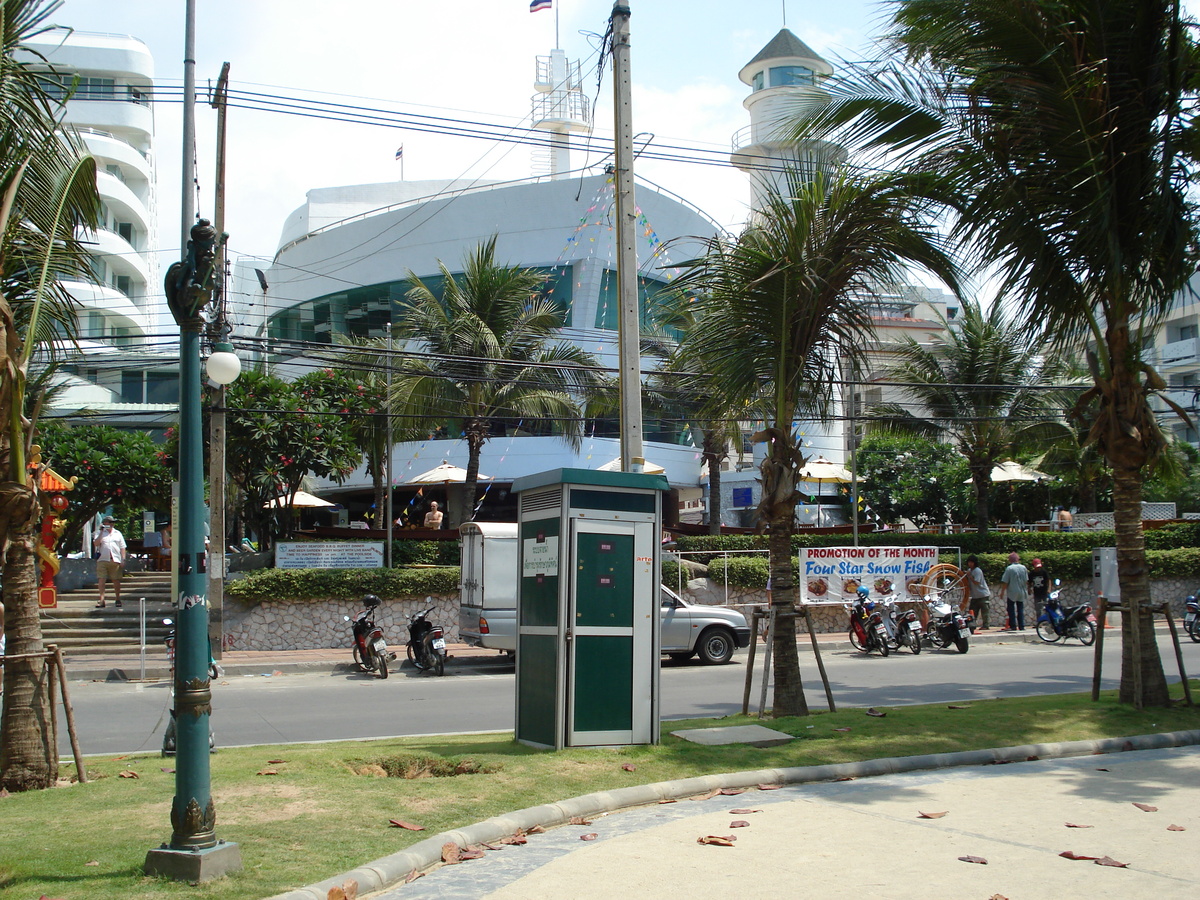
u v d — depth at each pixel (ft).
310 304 139.03
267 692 52.08
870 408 99.91
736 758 27.48
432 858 18.71
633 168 46.24
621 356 45.73
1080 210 33.88
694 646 63.93
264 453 78.95
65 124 29.25
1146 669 35.32
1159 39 33.12
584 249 119.03
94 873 17.26
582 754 27.78
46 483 75.00
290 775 25.18
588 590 29.43
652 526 30.42
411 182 151.12
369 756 28.07
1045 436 98.32
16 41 27.02
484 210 124.16
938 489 129.39
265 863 17.87
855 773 26.55
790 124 35.81
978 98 34.35
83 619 72.28
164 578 86.58
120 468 90.17
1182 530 101.09
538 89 134.41
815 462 104.37
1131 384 35.96
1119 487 36.42
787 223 33.78
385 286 130.21
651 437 126.41
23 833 19.98
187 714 17.76
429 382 81.56
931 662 63.67
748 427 99.81
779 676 35.37
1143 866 18.48
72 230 30.01
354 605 73.26
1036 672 56.85
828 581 80.74
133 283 161.79
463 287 87.81
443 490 124.88
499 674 62.64
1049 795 24.17
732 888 17.29
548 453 120.67
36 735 25.04
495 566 61.67
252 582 71.05
